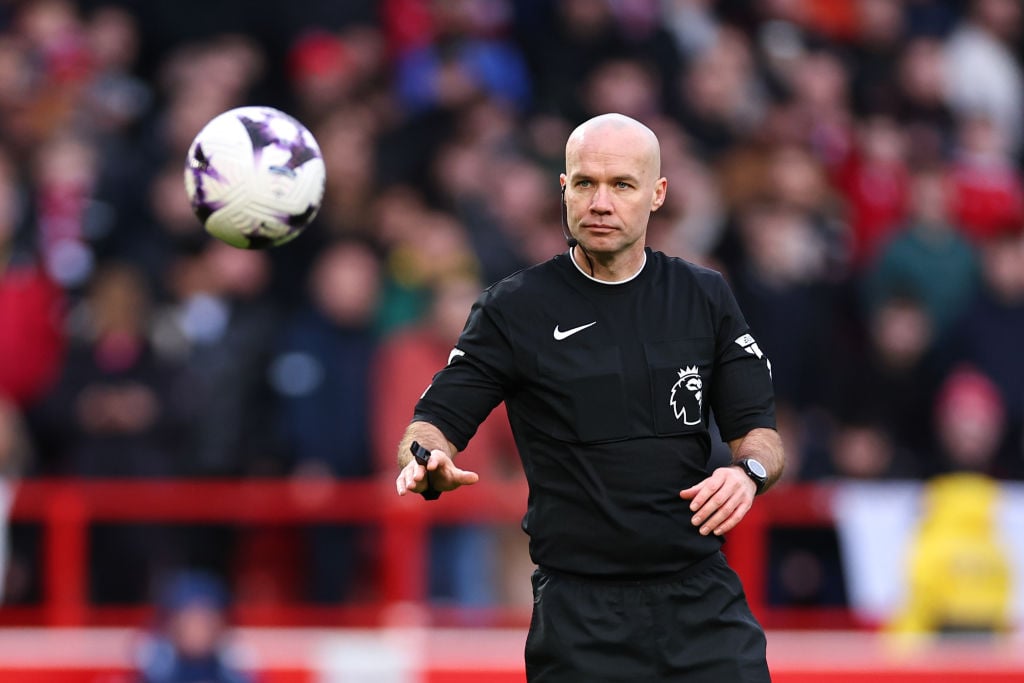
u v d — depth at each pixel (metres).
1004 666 32.72
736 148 44.75
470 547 34.34
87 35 45.44
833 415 39.53
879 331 40.41
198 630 31.77
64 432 35.38
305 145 18.81
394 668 32.69
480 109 43.09
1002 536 33.81
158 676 31.58
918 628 33.41
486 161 41.41
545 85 46.00
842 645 33.56
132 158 40.31
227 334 35.53
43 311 36.28
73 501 33.84
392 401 34.88
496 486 34.00
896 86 50.25
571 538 17.20
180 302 36.53
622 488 17.06
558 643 17.20
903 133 48.72
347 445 35.38
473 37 45.00
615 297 17.39
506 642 33.38
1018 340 41.19
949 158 47.12
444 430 17.20
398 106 44.06
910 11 52.56
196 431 35.06
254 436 35.25
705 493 16.58
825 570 34.66
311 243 39.66
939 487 34.38
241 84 44.00
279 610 34.47
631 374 17.16
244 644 33.12
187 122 41.12
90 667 32.47
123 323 35.69
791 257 40.41
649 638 17.11
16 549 34.31
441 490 16.67
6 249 37.81
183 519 34.25
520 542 34.53
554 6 47.38
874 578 34.12
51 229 38.62
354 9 47.12
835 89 48.66
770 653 33.22
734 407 17.47
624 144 16.84
